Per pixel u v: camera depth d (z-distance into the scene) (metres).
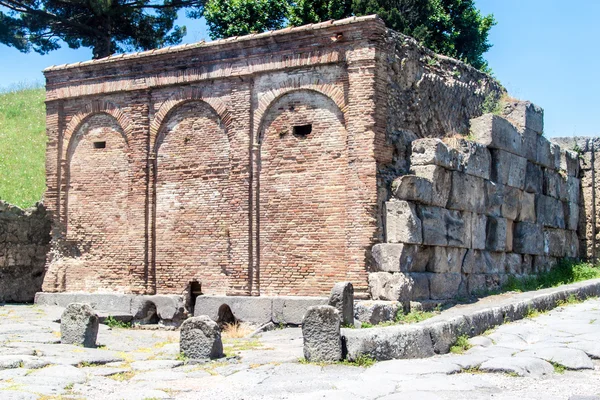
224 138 18.59
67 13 39.28
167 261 19.08
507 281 20.30
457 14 36.88
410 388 9.05
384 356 10.85
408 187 16.45
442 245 17.31
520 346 11.66
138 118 19.67
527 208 21.86
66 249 20.55
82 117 20.56
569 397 8.54
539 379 9.70
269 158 17.92
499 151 20.11
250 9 34.00
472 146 18.81
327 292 16.91
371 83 16.62
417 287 16.33
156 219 19.34
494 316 13.56
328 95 17.19
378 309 15.13
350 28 16.89
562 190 24.58
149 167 19.47
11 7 38.50
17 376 10.26
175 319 18.53
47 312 18.80
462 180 18.25
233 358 11.98
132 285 19.31
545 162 23.08
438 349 11.35
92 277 20.03
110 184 20.11
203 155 18.84
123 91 19.92
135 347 14.06
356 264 16.44
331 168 17.12
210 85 18.81
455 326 11.98
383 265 16.12
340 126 17.09
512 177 20.80
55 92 20.91
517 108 21.88
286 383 9.62
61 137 20.83
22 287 21.92
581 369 10.27
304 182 17.44
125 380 10.39
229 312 18.12
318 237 17.16
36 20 38.94
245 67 18.25
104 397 9.16
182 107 19.30
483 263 19.31
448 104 19.50
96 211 20.22
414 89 18.14
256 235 17.89
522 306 14.87
